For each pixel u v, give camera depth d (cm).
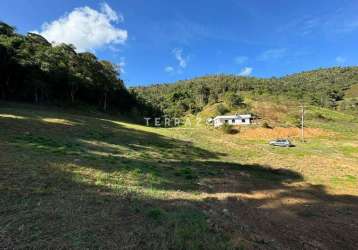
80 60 8056
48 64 6838
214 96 15275
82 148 2470
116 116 8112
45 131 3106
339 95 17500
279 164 3438
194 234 922
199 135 5844
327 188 2284
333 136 6669
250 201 1608
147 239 855
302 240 1116
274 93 15875
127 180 1559
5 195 1063
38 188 1184
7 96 6456
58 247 754
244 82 19025
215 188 1797
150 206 1155
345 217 1531
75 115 5522
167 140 4488
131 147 3192
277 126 8056
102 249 771
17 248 729
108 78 8519
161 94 17925
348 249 1106
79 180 1391
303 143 5669
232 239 938
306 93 16600
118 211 1048
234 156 3916
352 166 3497
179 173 2064
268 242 1004
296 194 1970
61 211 984
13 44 6988
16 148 1914
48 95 7175
